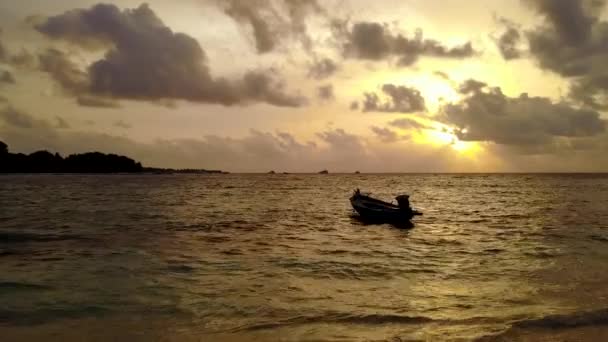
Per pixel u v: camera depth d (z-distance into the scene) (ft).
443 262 56.65
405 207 97.55
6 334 30.25
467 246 69.87
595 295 40.42
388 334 30.14
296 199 193.36
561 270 51.42
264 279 46.52
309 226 98.02
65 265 52.44
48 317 33.81
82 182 355.77
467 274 49.60
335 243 73.20
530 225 98.73
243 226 96.53
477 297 39.91
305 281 45.93
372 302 38.17
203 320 33.14
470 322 32.63
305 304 37.42
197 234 82.28
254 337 29.58
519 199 193.67
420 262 56.59
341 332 30.58
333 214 126.11
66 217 108.78
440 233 86.43
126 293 40.29
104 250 63.10
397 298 39.52
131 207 140.26
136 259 56.44
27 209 129.59
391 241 75.72
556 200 186.19
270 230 90.27
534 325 31.22
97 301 37.81
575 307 36.60
